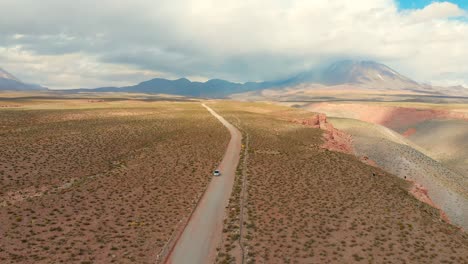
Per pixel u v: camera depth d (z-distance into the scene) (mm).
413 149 124188
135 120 115062
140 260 32594
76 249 33594
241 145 81062
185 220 41250
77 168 57062
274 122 128500
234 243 35906
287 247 35531
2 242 33375
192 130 100438
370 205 47094
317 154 74562
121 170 58125
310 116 150875
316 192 51344
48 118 107812
